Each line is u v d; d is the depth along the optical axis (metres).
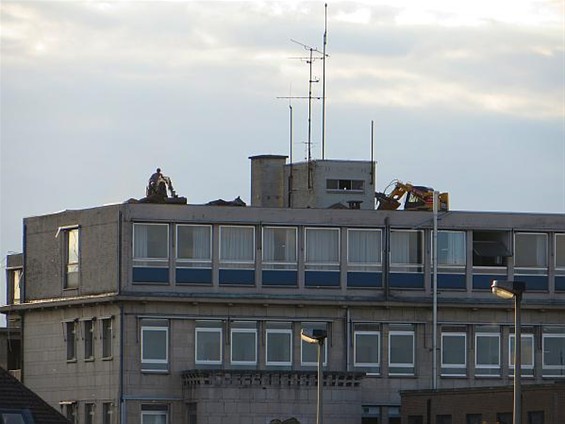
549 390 191.50
